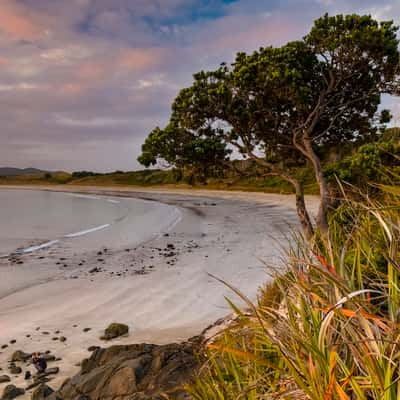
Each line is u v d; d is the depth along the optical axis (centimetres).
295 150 1998
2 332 1348
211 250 2886
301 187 1664
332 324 172
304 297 191
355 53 1636
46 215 7231
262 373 214
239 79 1689
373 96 1798
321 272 174
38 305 1698
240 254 2586
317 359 150
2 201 11675
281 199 7950
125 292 1816
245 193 10712
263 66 1683
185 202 9656
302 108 1747
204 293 1706
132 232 4344
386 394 121
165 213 6769
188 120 1802
